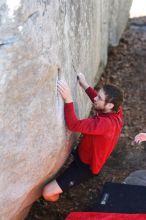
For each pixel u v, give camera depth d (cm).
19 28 301
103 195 449
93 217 423
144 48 852
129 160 568
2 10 288
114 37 819
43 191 427
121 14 848
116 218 419
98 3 619
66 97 379
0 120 312
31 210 481
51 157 386
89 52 560
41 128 356
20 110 327
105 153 419
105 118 405
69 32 420
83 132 397
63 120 389
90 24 554
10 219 380
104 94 409
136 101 691
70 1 423
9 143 327
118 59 805
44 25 331
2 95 306
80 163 434
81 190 515
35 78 331
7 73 304
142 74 764
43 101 349
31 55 319
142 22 969
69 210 488
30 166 360
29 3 306
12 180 346
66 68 399
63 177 432
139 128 627
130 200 440
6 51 298
